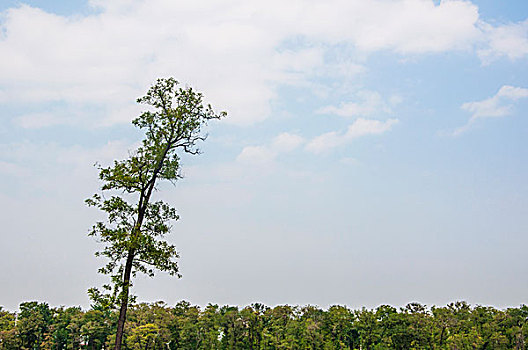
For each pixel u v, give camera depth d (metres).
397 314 84.62
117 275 35.81
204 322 92.50
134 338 87.94
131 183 36.69
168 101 38.81
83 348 92.06
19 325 92.06
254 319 93.31
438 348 82.69
